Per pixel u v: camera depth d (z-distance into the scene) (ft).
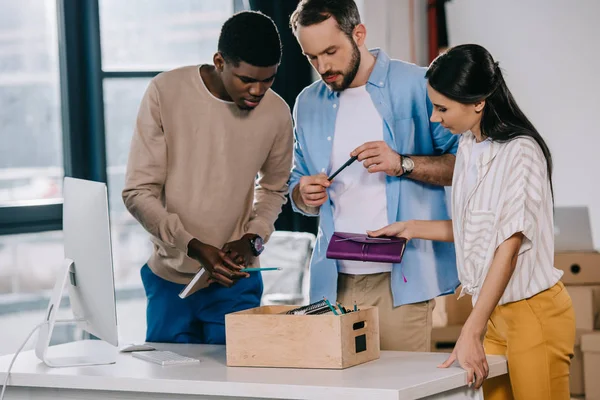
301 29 8.99
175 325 10.06
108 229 8.24
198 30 16.35
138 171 9.55
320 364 7.75
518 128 8.06
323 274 9.92
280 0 16.83
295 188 10.20
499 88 8.11
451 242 9.71
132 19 15.76
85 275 8.66
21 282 14.90
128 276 15.89
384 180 9.66
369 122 9.69
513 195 7.89
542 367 8.19
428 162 9.37
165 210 9.41
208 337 10.01
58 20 15.16
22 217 14.73
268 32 8.88
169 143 9.61
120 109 15.67
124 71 15.64
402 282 9.59
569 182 16.10
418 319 9.73
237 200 9.80
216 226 9.71
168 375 7.75
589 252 14.88
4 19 14.84
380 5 16.05
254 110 9.70
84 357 8.88
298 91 17.11
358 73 9.64
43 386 8.13
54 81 15.25
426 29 16.67
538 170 7.95
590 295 14.15
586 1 15.87
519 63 16.39
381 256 8.98
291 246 15.53
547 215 8.17
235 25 8.90
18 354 8.95
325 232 9.92
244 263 9.32
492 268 7.85
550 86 16.20
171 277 10.01
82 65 15.30
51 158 15.28
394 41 16.21
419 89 9.58
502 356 8.46
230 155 9.64
